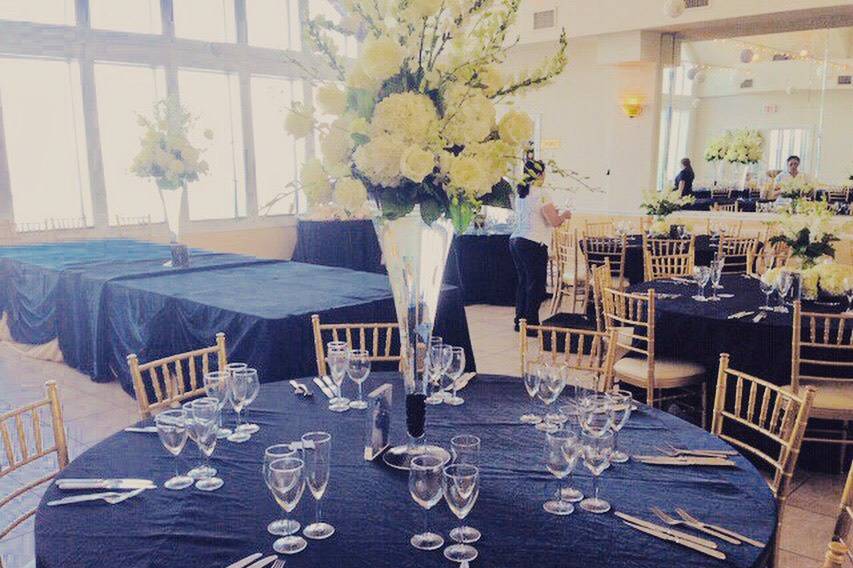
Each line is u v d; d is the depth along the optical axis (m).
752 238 6.65
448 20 1.66
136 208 8.13
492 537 1.43
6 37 6.97
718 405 2.33
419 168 1.56
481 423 2.09
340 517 1.51
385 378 2.55
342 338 3.65
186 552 1.39
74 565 1.34
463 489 1.33
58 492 1.65
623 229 7.19
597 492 1.61
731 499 1.59
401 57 1.61
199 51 8.51
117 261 5.58
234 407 2.06
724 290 4.30
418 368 1.81
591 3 8.88
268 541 1.42
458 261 7.62
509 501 1.59
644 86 9.19
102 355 4.80
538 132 10.42
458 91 1.66
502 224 8.02
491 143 1.68
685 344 3.68
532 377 2.12
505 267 7.70
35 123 7.32
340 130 1.70
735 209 9.59
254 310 3.58
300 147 9.44
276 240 9.35
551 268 7.59
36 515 1.54
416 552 1.37
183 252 5.33
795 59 11.65
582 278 6.79
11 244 7.09
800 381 3.37
